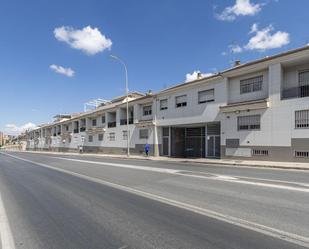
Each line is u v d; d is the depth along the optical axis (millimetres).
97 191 9688
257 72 22672
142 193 9023
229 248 4281
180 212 6516
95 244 4676
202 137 30141
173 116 30500
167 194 8711
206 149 28547
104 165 20953
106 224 5762
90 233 5242
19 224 6020
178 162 23797
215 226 5383
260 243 4461
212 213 6316
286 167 16812
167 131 32812
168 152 32562
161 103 32875
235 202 7301
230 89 24688
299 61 19812
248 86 23422
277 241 4535
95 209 7070
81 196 8867
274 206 6766
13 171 18359
